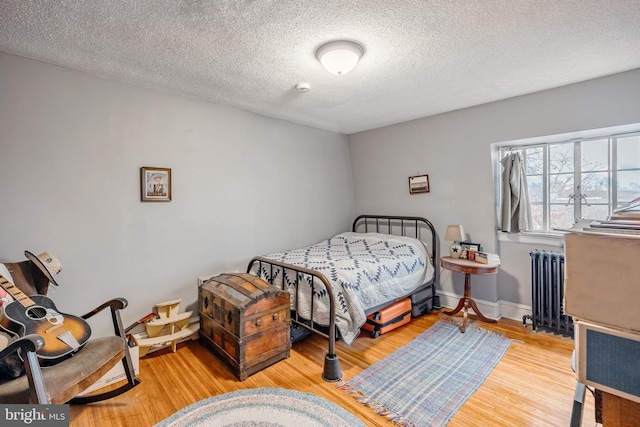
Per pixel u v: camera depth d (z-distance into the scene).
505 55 2.01
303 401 1.82
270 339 2.23
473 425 1.64
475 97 2.85
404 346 2.53
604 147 2.67
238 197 3.11
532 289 2.83
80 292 2.21
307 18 1.57
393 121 3.69
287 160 3.57
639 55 2.04
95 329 2.28
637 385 0.89
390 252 3.15
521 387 1.96
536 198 3.06
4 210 1.92
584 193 2.78
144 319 2.41
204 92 2.63
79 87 2.18
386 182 3.98
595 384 0.97
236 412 1.73
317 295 2.37
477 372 2.14
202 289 2.54
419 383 2.01
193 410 1.75
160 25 1.62
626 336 0.89
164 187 2.59
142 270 2.50
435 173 3.49
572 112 2.55
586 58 2.08
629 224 1.09
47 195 2.07
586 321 0.96
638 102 2.26
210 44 1.83
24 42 1.79
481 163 3.12
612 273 0.89
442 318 3.15
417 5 1.48
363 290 2.47
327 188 4.06
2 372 1.38
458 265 2.86
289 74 2.27
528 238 2.98
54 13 1.51
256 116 3.26
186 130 2.73
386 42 1.82
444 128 3.37
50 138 2.07
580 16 1.59
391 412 1.73
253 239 3.24
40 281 1.85
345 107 3.08
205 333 2.51
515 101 2.85
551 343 2.56
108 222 2.32
